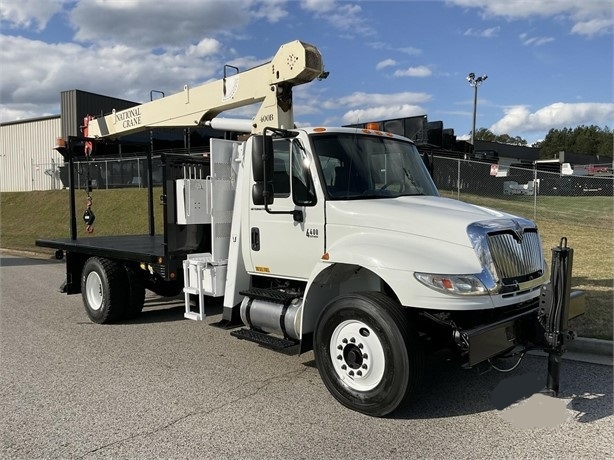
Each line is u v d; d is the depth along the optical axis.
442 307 3.99
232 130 7.09
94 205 24.94
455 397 4.72
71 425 4.27
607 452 3.67
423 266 4.11
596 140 120.06
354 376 4.42
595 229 15.40
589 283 8.85
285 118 6.16
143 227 20.08
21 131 39.56
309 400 4.71
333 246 4.73
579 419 4.21
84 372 5.58
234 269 5.86
